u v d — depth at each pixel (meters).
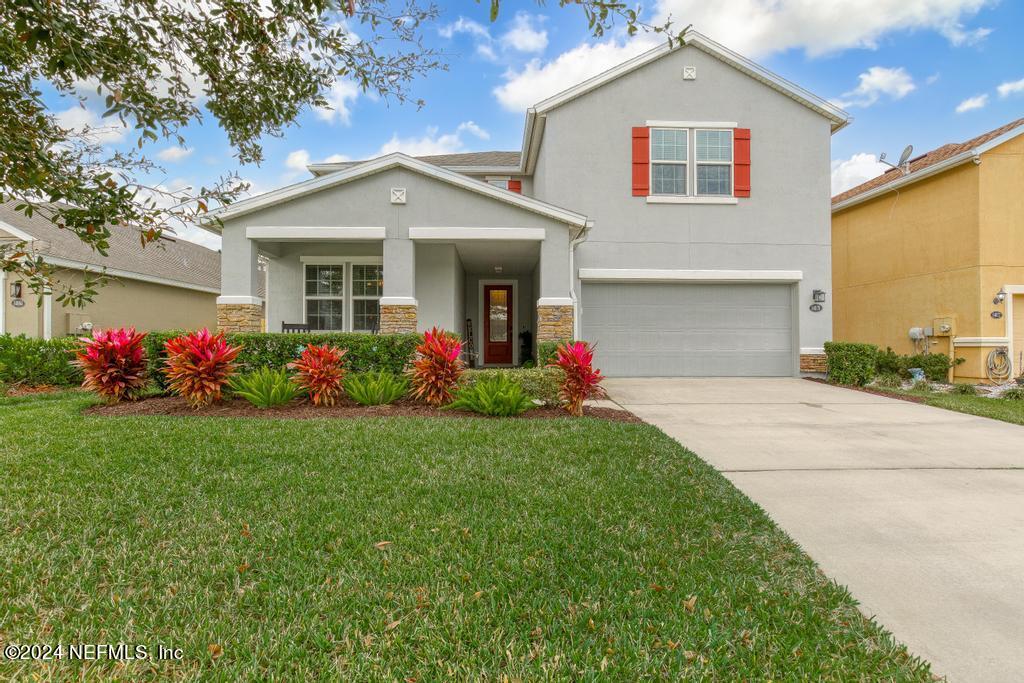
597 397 9.05
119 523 3.25
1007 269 12.19
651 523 3.41
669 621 2.33
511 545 3.03
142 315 17.14
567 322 10.38
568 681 1.94
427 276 12.23
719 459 5.21
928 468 4.92
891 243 14.83
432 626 2.25
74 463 4.38
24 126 2.65
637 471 4.46
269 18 3.39
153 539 3.03
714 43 12.34
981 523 3.59
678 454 5.10
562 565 2.80
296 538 3.06
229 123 3.91
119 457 4.56
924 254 13.70
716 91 12.59
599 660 2.05
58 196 2.48
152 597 2.44
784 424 6.99
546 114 12.58
